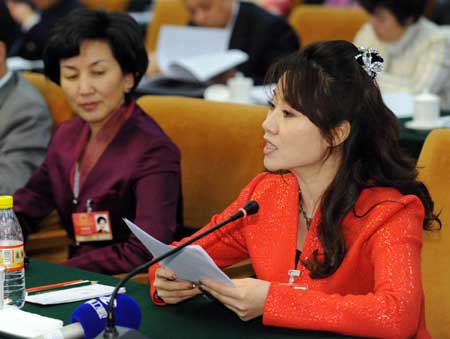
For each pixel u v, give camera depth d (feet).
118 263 15.28
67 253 19.27
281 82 11.42
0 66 20.13
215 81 27.84
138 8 44.01
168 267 11.33
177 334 10.80
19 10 40.57
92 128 16.47
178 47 29.86
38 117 20.12
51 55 15.99
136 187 15.81
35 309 11.52
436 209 13.15
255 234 12.39
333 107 11.21
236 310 10.96
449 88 26.45
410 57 26.45
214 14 30.40
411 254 11.07
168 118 17.84
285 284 11.09
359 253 11.44
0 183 19.35
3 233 11.91
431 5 35.88
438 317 13.03
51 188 17.35
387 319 10.47
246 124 16.85
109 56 15.87
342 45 11.52
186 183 17.47
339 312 10.58
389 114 11.60
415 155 20.17
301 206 12.28
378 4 26.00
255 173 16.53
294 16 33.58
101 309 10.16
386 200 11.43
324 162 11.75
